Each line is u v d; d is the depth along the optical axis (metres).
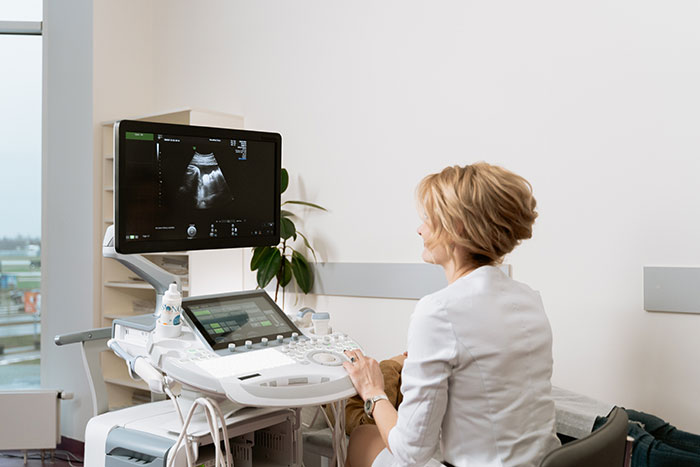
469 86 2.44
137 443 1.63
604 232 2.16
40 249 3.38
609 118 2.15
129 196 1.69
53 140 3.33
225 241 1.93
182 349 1.62
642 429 1.83
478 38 2.42
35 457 3.21
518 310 1.36
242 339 1.72
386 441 1.44
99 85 3.25
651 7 2.07
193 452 1.56
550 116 2.27
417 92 2.57
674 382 2.04
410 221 2.59
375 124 2.69
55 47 3.32
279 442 1.87
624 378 2.13
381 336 2.66
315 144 2.88
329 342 1.79
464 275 1.40
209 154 1.87
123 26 3.37
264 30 3.07
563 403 2.02
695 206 2.01
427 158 2.55
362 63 2.73
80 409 3.23
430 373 1.30
